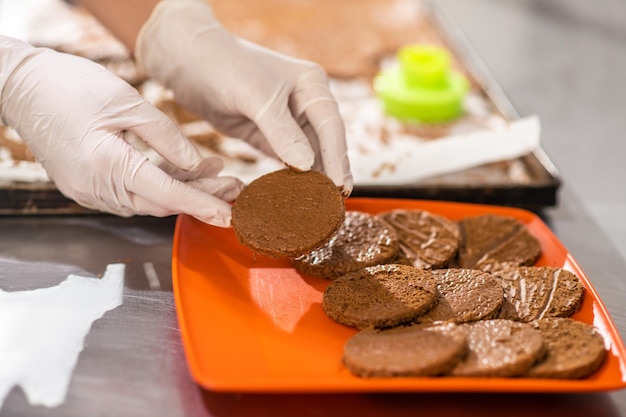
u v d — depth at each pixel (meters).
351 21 3.10
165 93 2.38
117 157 1.50
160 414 1.19
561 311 1.36
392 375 1.14
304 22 3.06
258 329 1.34
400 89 2.40
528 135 2.15
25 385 1.23
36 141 1.59
